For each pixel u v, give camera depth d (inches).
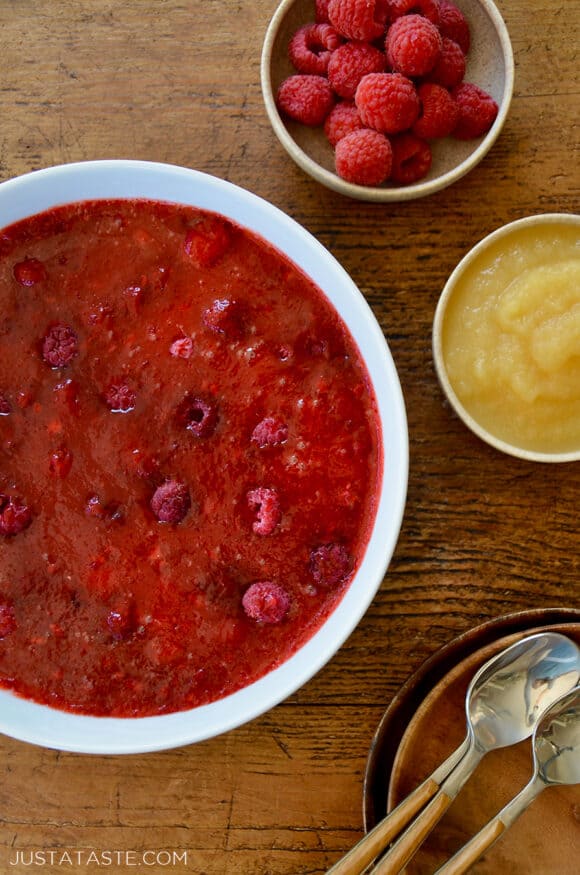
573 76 19.3
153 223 18.2
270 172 19.3
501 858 19.0
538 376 18.8
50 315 18.2
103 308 18.2
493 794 19.1
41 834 19.4
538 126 19.4
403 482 17.3
